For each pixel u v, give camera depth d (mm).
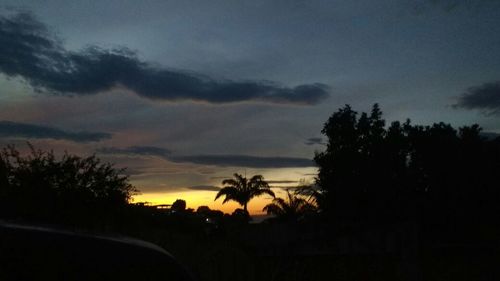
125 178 12078
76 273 3957
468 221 24562
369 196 26938
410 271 15609
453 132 26859
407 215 25125
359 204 27203
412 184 26062
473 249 18984
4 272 3688
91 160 11594
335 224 17688
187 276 4465
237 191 49281
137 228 13375
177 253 14711
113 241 4246
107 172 11695
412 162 27094
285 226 20266
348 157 28297
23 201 10383
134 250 4289
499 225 24297
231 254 16766
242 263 17109
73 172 11219
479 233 24312
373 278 18281
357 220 26703
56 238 3998
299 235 19234
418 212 25156
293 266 18750
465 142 25969
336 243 17156
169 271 4375
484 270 18531
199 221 20016
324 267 18859
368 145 28344
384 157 27484
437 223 25047
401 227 15961
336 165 28609
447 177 25234
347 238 16984
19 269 3750
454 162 25359
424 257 18938
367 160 27953
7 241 3797
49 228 4129
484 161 25188
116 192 11812
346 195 27297
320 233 18047
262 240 20844
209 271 15734
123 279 4133
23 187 10578
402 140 27625
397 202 26094
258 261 18766
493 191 24531
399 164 27438
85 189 11258
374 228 16438
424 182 26109
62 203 10828
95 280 4012
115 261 4156
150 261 4312
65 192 10930
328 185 28516
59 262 3918
